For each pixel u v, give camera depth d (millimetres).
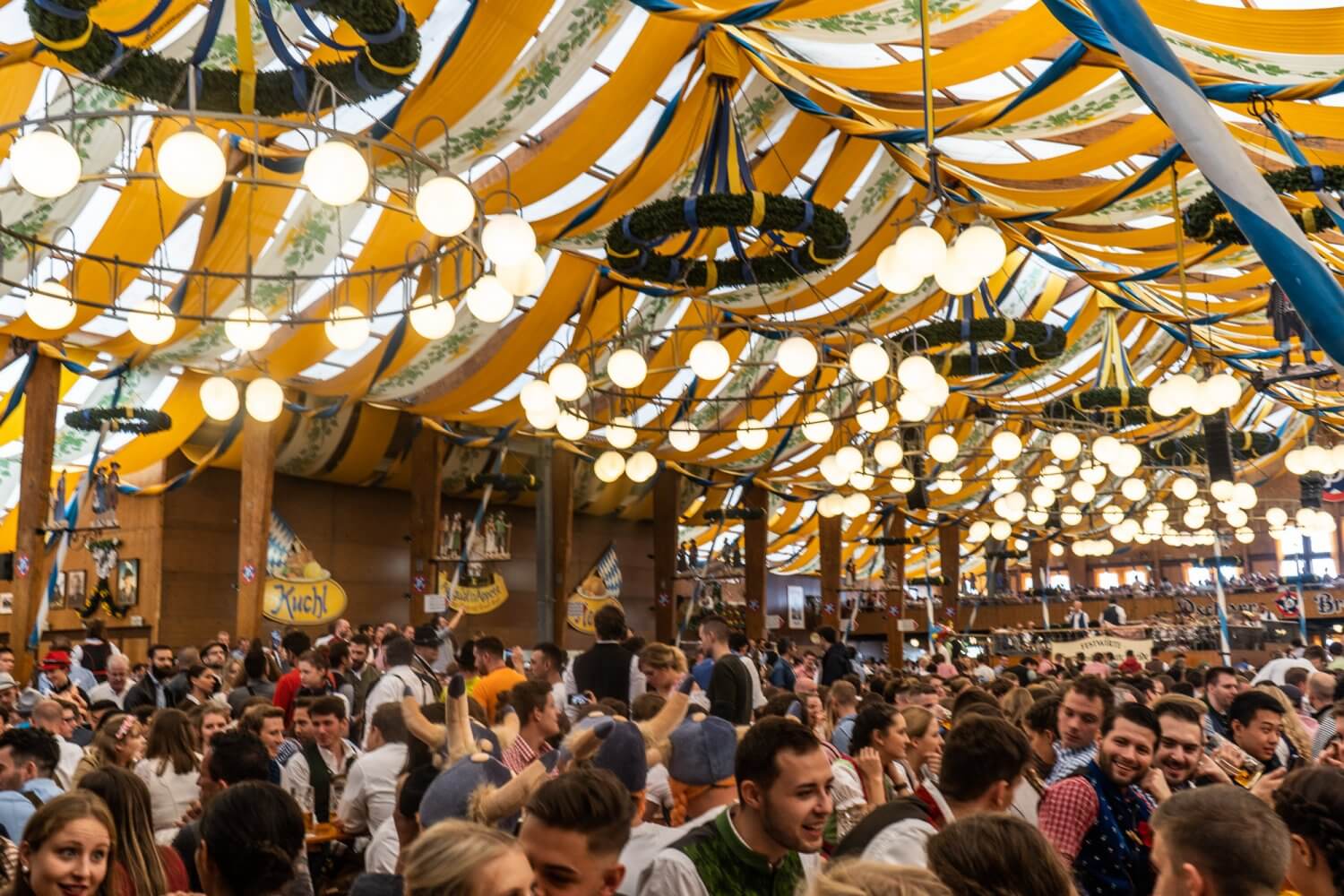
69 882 2506
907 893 1388
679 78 10547
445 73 8383
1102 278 11391
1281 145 6977
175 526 17281
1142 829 3135
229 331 5480
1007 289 16391
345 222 11336
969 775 2781
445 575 20172
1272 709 4613
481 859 1726
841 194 11820
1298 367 9250
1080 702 3961
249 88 4508
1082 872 3035
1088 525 26641
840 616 26906
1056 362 17797
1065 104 8023
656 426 17484
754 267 7180
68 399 14992
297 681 7742
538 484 17375
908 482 12211
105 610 17391
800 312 14391
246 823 2398
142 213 10578
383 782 4625
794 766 2354
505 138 9086
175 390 15523
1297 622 22203
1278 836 1886
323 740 5516
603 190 10812
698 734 3244
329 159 4246
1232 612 26516
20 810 3836
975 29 9266
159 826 4684
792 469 21406
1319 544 32250
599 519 23938
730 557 23500
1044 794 3174
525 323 14070
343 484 19438
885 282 5887
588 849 2061
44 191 4160
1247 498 13633
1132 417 15672
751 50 8625
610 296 14117
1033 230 11148
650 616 24859
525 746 3758
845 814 3646
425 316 5621
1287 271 3090
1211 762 3973
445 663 9523
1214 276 14820
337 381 14984
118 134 9383
